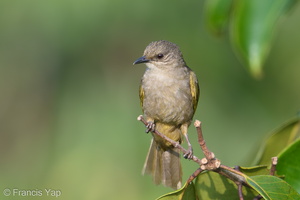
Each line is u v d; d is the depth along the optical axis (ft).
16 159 43.73
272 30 23.49
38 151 42.65
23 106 44.57
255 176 19.67
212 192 22.13
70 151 39.50
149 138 38.93
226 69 42.27
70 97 41.96
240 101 41.96
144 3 42.16
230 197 22.17
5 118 44.62
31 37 42.04
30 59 43.21
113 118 40.01
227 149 40.34
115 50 42.73
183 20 42.93
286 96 43.21
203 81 42.11
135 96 42.09
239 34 23.75
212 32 26.53
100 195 37.88
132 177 38.11
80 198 38.19
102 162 38.34
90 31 41.65
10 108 44.70
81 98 41.73
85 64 42.52
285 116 42.60
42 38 41.86
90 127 39.88
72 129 40.27
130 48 42.86
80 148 39.27
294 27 43.93
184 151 24.14
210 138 40.40
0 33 41.86
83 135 39.78
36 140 43.52
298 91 43.34
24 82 44.16
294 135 24.27
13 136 44.57
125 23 42.27
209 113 41.16
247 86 42.24
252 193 22.11
